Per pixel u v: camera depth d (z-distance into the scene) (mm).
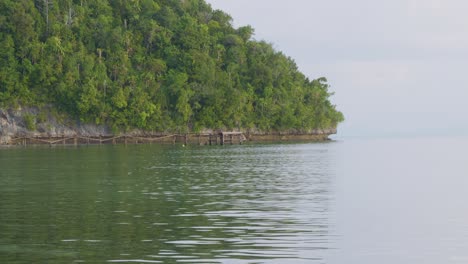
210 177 53562
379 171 63312
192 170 61906
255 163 74562
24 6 163250
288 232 26406
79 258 21562
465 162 82438
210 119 173250
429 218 30922
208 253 22328
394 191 43562
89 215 30875
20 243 24000
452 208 34656
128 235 25547
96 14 187625
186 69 180250
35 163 73062
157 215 30859
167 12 197125
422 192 43094
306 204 35406
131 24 189875
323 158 88875
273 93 196125
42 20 167500
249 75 198625
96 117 157125
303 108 199875
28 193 40594
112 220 29312
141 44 187125
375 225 28625
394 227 28156
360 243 24453
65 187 44469
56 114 155000
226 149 120438
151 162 75250
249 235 25641
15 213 31547
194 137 172250
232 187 44875
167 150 114625
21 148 128250
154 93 166875
